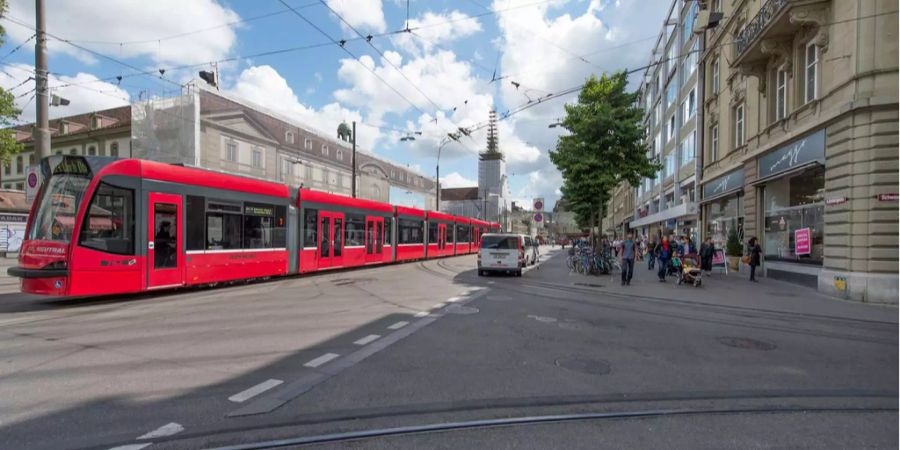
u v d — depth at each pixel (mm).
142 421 3770
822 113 12797
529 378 5043
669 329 7871
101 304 9617
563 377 5105
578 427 3816
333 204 17312
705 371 5449
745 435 3709
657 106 39562
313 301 10250
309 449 3363
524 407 4219
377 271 18781
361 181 51719
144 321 7816
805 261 14523
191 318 8125
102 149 41000
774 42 15359
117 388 4508
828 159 12547
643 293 12883
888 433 3791
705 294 12711
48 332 6898
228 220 12336
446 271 19281
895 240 11102
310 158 42406
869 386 4996
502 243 17172
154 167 10344
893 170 11133
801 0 12836
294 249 15148
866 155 11359
